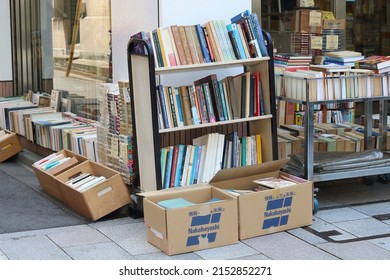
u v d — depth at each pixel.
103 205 5.90
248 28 5.98
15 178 7.52
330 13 7.67
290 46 7.45
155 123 5.62
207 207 5.22
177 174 5.86
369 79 6.08
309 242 5.43
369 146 6.78
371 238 5.53
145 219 5.40
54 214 6.17
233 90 6.01
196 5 6.25
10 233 5.66
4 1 9.45
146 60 5.64
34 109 8.79
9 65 9.60
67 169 6.58
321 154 6.46
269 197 5.52
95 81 7.62
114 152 6.30
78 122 8.04
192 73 6.26
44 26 8.88
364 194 6.67
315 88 5.89
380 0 7.98
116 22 6.71
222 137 6.01
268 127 6.14
